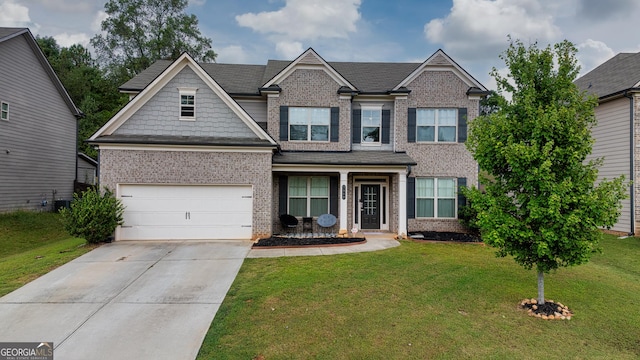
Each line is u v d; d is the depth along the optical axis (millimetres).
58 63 34438
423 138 13688
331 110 13578
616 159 13914
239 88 14219
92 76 35125
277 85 13391
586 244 5262
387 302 6078
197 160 11336
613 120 14062
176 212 11352
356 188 13828
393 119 13977
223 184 11461
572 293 6719
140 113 11500
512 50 6449
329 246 10617
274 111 13414
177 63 11539
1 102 15094
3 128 15180
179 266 8297
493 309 5863
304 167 12188
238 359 4277
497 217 5844
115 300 6184
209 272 7824
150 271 7895
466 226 13117
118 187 11062
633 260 9742
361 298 6242
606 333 5070
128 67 32688
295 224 12648
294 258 9117
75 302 6090
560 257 5691
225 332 4969
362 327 5113
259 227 11594
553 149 5555
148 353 4434
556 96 5902
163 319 5406
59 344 4652
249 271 7898
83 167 23641
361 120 14023
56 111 18891
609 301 6340
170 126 11625
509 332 5043
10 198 15570
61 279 7305
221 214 11516
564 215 5359
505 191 6160
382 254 9656
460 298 6336
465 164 13617
